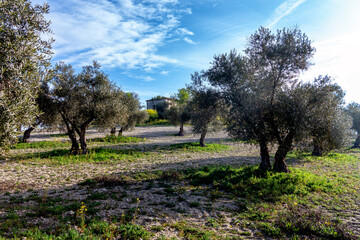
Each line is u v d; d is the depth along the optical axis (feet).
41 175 45.68
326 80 41.45
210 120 54.75
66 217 23.65
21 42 28.73
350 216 28.37
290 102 41.68
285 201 33.37
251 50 49.03
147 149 95.55
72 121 73.67
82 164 59.52
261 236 22.44
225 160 74.02
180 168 57.93
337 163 69.15
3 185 36.65
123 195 33.58
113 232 20.53
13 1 29.12
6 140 24.90
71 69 67.92
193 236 21.29
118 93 76.38
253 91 45.83
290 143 44.29
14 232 18.80
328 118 41.37
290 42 44.34
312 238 21.90
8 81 25.86
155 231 21.95
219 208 30.01
